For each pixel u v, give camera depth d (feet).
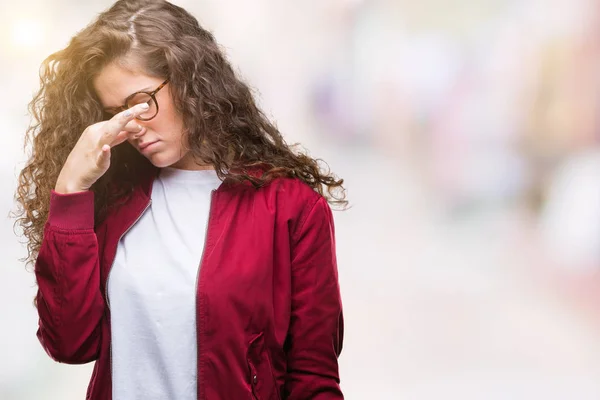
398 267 19.69
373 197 28.94
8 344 10.11
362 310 16.10
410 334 14.69
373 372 12.82
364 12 42.68
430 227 24.43
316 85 42.24
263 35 41.78
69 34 19.65
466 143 31.50
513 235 23.12
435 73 37.11
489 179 28.07
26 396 10.22
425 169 32.17
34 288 10.37
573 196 22.17
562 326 15.33
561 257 20.43
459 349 13.97
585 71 31.19
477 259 20.48
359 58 42.16
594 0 32.45
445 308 16.35
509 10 35.65
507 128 31.14
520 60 33.60
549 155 28.35
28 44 18.69
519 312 16.15
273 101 42.29
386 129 38.99
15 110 11.78
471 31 37.32
